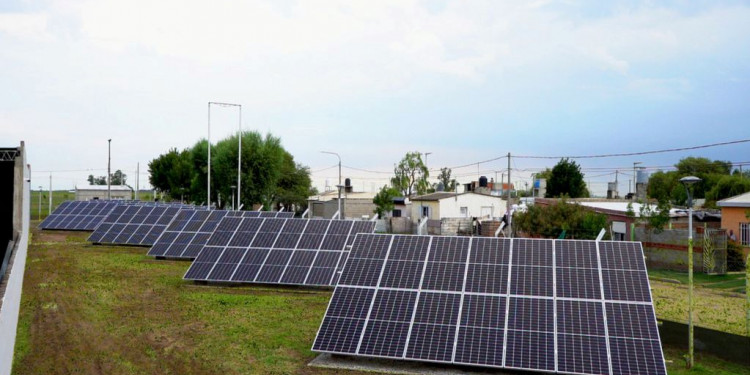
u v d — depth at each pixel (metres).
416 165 99.38
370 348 16.25
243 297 26.19
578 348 15.01
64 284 29.62
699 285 31.72
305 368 16.44
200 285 29.17
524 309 16.28
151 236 48.72
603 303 15.94
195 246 39.41
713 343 17.73
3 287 15.39
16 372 16.09
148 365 16.77
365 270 18.69
